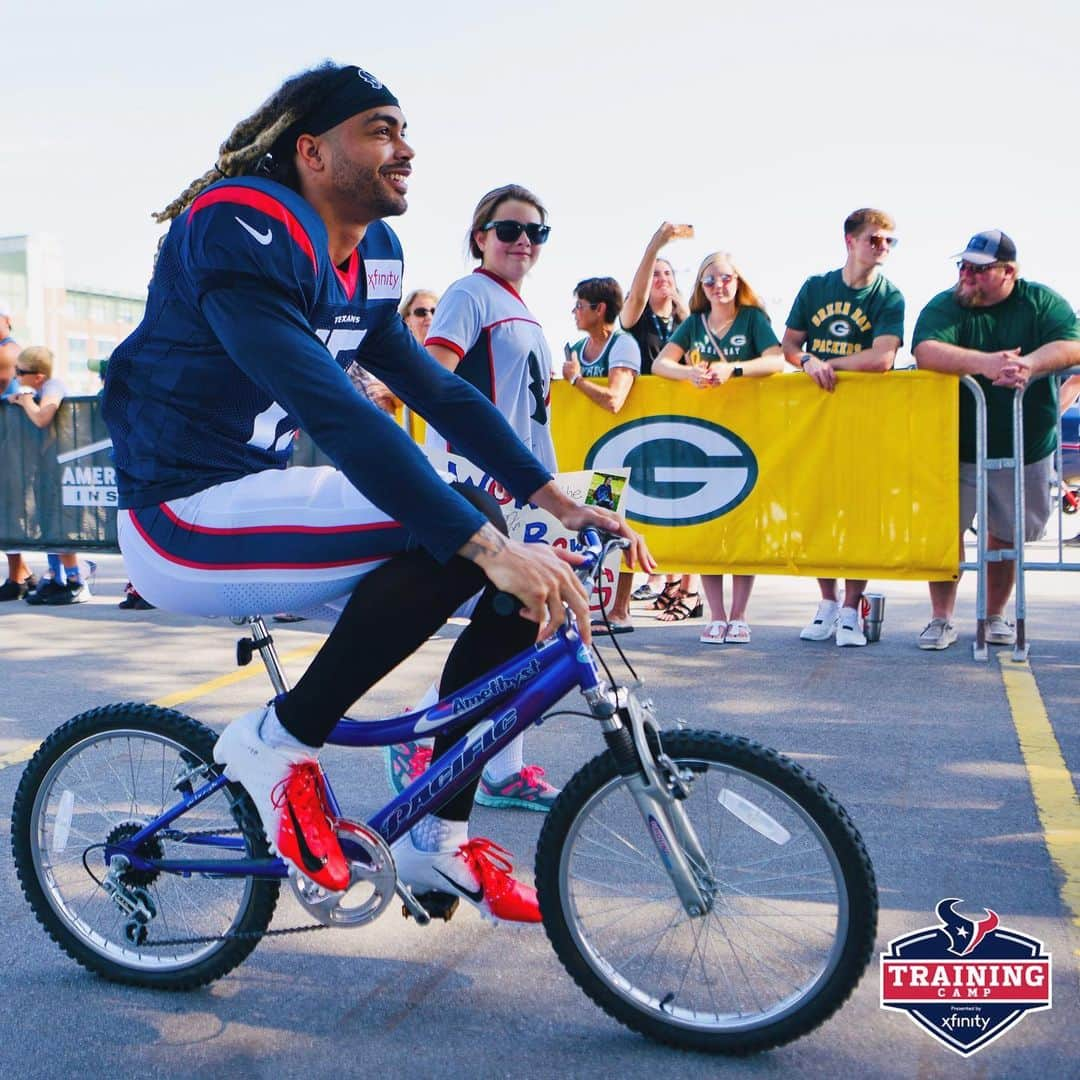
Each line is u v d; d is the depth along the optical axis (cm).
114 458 232
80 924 256
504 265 365
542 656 223
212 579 222
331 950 264
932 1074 212
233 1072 217
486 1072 216
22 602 780
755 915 231
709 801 227
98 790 256
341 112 221
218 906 247
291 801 222
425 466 204
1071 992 238
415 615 218
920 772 379
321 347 209
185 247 212
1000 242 539
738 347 601
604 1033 229
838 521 580
